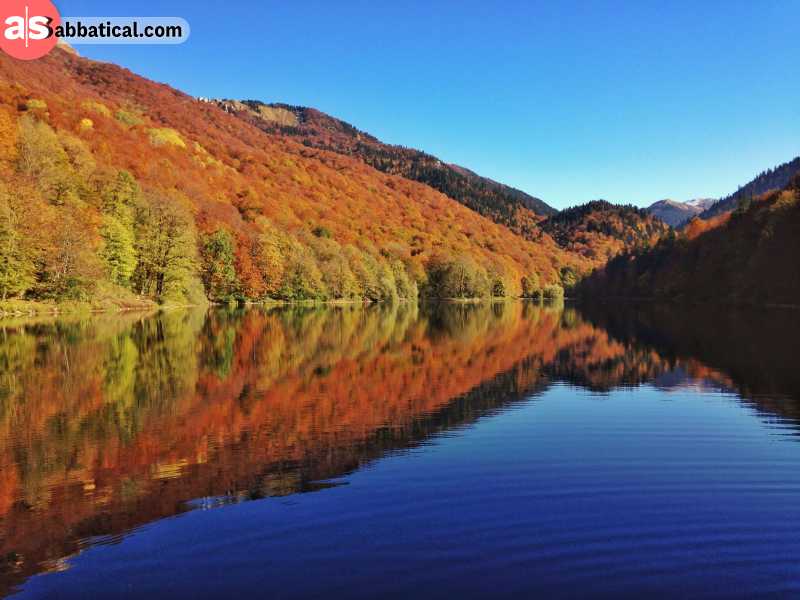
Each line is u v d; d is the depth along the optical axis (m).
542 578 7.32
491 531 8.71
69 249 53.16
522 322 60.66
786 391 20.62
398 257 140.00
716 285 110.31
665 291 134.38
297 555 7.92
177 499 10.05
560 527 8.89
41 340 32.66
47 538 8.55
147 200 70.88
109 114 136.88
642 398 19.47
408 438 14.20
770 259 92.75
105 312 56.50
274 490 10.50
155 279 70.50
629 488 10.70
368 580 7.24
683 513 9.49
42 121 77.12
